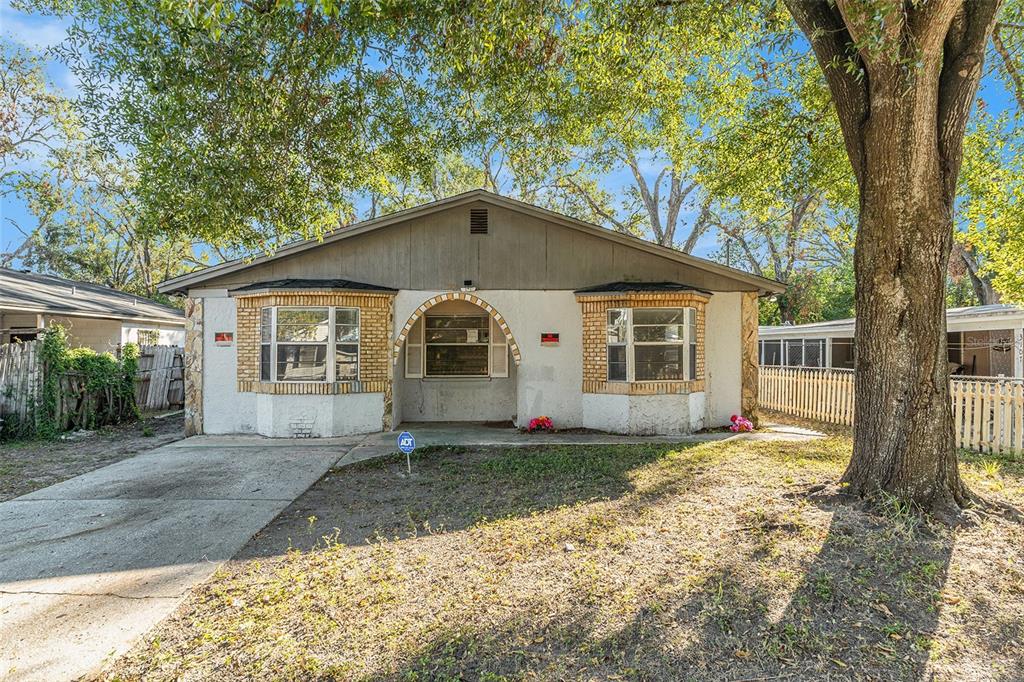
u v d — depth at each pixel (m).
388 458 7.76
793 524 4.34
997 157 9.13
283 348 9.45
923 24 4.22
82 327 15.51
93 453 8.41
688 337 9.69
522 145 11.91
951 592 3.29
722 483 5.82
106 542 4.59
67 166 18.80
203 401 9.84
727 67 10.54
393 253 10.12
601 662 2.75
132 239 27.56
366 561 4.05
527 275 10.23
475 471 6.89
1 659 2.88
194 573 3.95
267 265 9.98
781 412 12.98
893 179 4.62
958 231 10.73
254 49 5.64
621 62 8.10
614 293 9.59
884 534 4.06
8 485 6.51
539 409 10.17
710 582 3.51
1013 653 2.74
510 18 6.30
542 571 3.80
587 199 23.05
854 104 4.98
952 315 15.17
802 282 29.36
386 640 2.98
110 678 2.70
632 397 9.59
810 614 3.12
